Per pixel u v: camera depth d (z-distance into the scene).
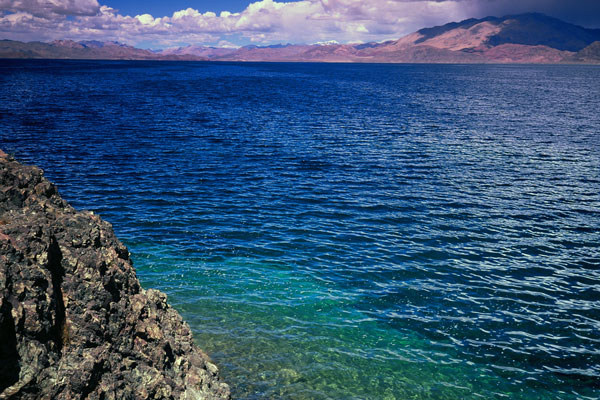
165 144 46.88
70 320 8.33
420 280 19.42
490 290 18.78
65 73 195.62
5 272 7.13
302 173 37.28
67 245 9.42
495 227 26.22
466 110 84.44
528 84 179.38
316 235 24.06
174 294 16.88
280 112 76.50
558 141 53.59
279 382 12.37
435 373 13.34
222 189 31.95
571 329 16.12
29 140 45.25
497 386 12.98
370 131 59.12
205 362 11.55
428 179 36.34
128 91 110.56
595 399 12.69
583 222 27.36
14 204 9.94
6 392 6.59
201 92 114.19
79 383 7.50
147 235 22.97
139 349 9.44
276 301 16.89
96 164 37.34
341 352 13.99
